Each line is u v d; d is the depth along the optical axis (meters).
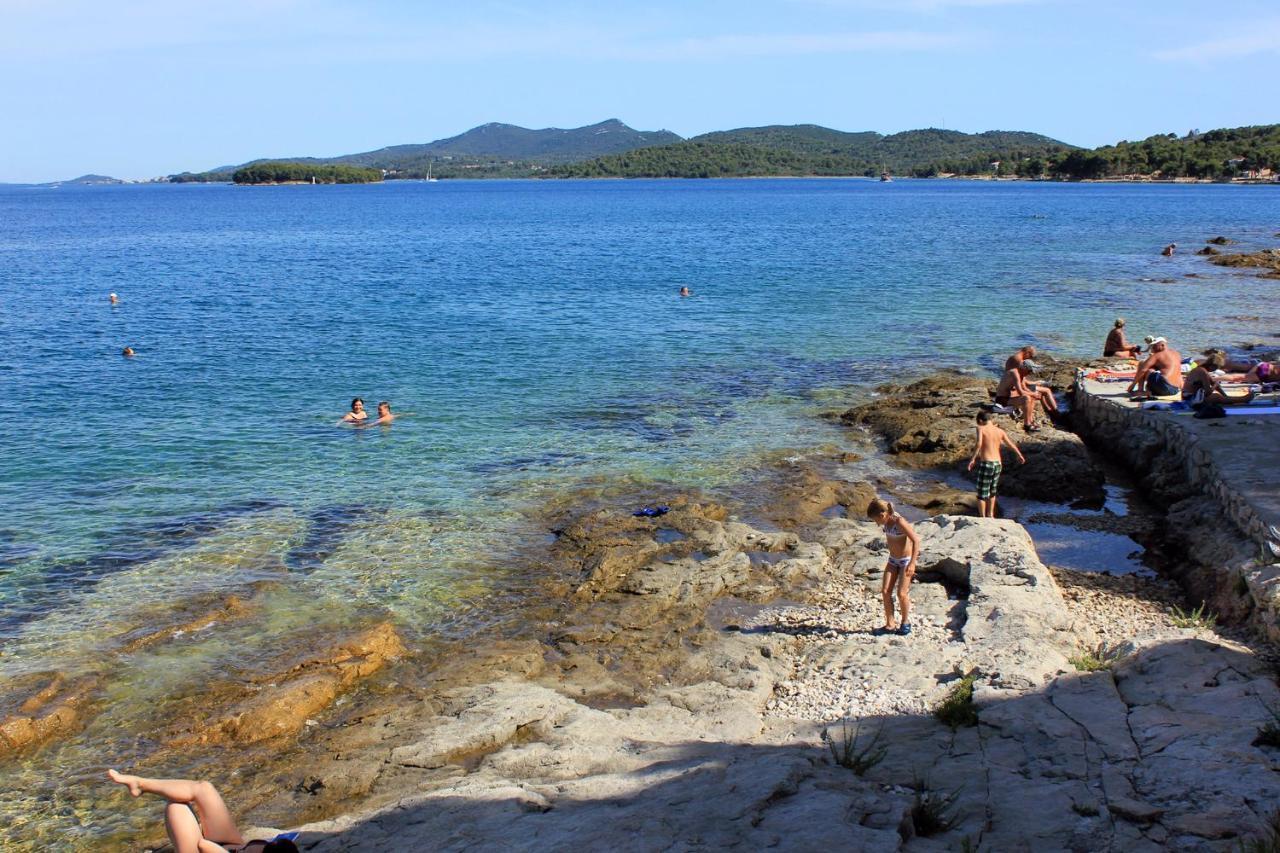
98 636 13.95
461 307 44.12
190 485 20.39
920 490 20.39
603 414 26.00
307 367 31.59
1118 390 24.28
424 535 17.81
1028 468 20.41
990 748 9.88
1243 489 15.83
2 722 11.61
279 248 79.62
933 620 14.14
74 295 48.53
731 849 7.58
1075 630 13.42
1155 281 50.06
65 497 19.61
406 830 8.92
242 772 10.98
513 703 11.89
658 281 52.94
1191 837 7.66
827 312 41.75
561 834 8.22
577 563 16.58
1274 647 12.15
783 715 11.87
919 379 29.52
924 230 91.12
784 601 15.34
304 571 16.28
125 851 9.76
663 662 13.45
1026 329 37.25
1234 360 27.56
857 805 8.30
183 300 46.75
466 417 25.69
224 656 13.44
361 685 12.88
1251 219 101.25
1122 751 9.38
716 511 18.67
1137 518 18.72
